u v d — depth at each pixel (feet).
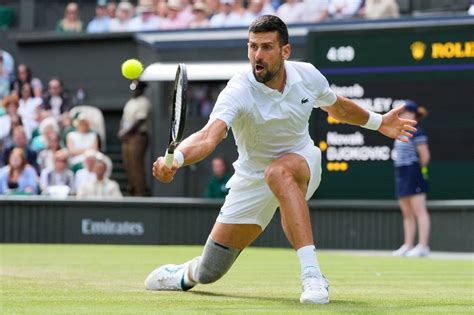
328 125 85.51
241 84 33.60
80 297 35.24
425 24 83.35
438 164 83.30
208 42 102.01
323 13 100.89
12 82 110.11
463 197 82.89
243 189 35.06
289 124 34.35
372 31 84.28
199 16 106.32
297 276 49.52
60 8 118.21
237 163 35.50
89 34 111.45
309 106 34.68
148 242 90.68
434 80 83.25
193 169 98.27
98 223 91.15
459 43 82.64
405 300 35.32
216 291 38.52
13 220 91.40
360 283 45.65
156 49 104.17
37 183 94.38
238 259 68.69
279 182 33.35
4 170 93.86
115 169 110.22
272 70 32.96
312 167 34.55
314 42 85.46
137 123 98.68
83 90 112.16
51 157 98.17
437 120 83.25
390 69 84.07
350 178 85.46
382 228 85.35
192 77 97.81
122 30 111.86
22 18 117.29
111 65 111.14
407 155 78.43
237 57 101.24
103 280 44.57
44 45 113.50
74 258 65.98
